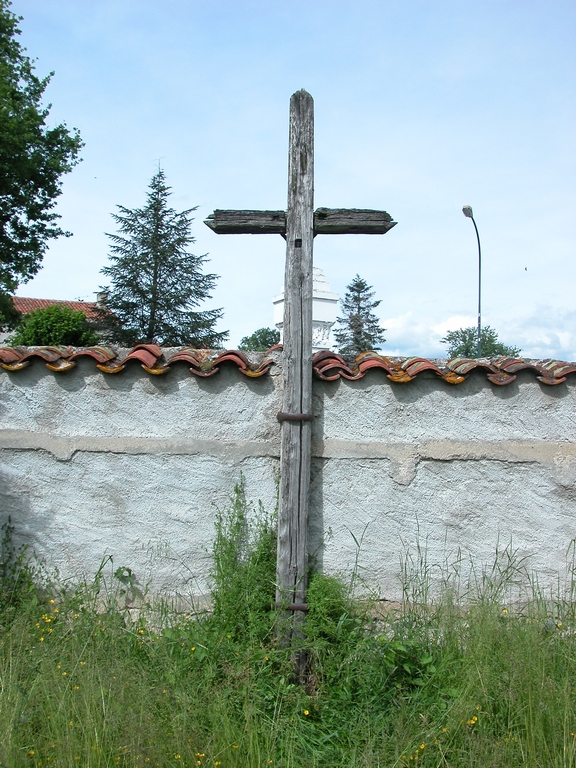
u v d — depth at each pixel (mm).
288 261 4270
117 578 4457
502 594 4496
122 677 3473
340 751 3348
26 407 4551
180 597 4457
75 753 2986
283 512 4164
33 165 22984
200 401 4535
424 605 4273
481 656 3611
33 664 3576
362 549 4480
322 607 4023
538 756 3162
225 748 3113
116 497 4512
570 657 3795
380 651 3859
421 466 4523
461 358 4805
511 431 4582
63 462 4527
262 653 3787
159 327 32500
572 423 4629
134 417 4531
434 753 3215
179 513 4500
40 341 25609
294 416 4176
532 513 4574
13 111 22625
